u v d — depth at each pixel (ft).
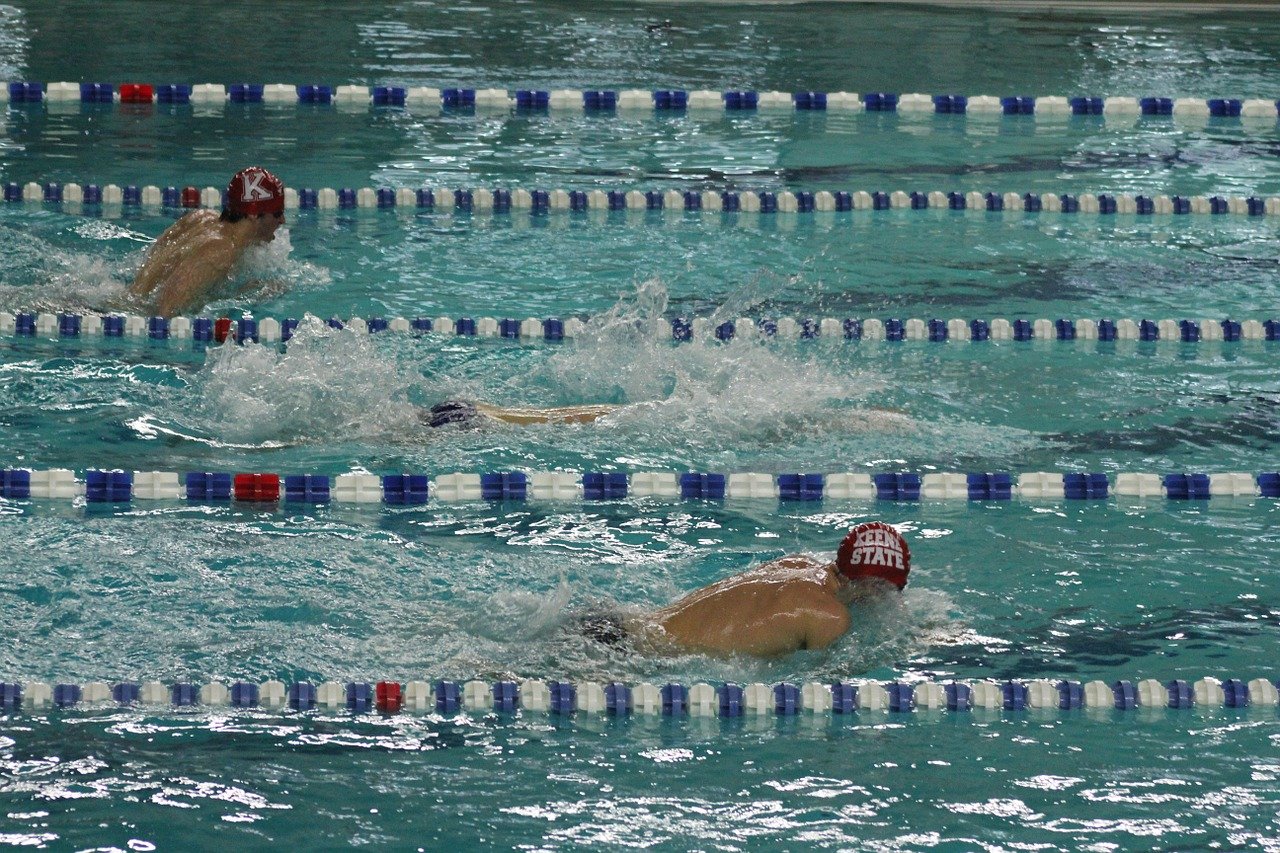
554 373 54.70
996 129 89.04
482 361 55.72
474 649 35.45
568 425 50.14
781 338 58.75
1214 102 92.99
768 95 92.43
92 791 29.22
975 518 44.65
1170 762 31.73
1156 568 41.09
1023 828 28.86
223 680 33.63
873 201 74.59
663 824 28.81
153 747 31.07
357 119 86.63
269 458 47.21
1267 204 75.20
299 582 38.55
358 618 36.76
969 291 63.67
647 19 115.44
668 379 54.29
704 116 90.33
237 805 28.89
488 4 119.55
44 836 27.55
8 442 47.21
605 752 31.71
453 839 28.02
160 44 100.68
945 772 31.14
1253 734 33.04
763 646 35.70
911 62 102.42
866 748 32.17
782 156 81.87
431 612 37.22
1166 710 34.12
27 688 32.89
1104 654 36.19
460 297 61.21
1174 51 107.76
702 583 39.60
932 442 49.55
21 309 57.88
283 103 89.51
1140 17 120.47
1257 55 107.24
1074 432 50.60
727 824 28.86
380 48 102.68
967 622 37.73
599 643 35.83
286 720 32.40
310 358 52.75
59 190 71.41
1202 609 38.63
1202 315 61.26
